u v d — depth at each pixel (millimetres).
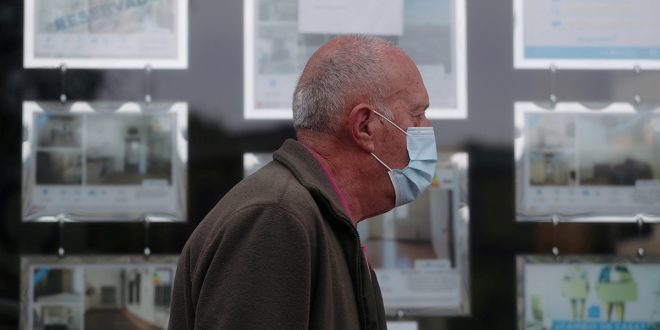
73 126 2666
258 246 1578
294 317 1562
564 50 2736
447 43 2717
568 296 2723
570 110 2734
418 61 2711
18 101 2660
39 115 2662
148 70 2676
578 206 2729
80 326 2662
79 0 2678
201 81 2680
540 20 2736
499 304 2709
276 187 1670
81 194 2664
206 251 1637
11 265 2652
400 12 2707
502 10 2729
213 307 1568
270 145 2684
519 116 2727
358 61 1825
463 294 2701
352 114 1802
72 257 2664
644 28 2729
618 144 2730
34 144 2660
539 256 2719
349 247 1729
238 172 2680
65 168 2662
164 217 2676
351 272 1730
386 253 2699
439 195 2709
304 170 1753
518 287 2713
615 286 2729
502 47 2727
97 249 2670
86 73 2674
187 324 1730
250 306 1547
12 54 2660
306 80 1846
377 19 2701
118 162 2672
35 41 2666
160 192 2676
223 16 2686
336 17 2697
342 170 1838
